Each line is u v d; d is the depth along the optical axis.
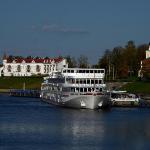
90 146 133.25
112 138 144.75
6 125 168.12
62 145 133.88
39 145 133.38
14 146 131.62
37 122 176.12
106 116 195.12
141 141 140.12
